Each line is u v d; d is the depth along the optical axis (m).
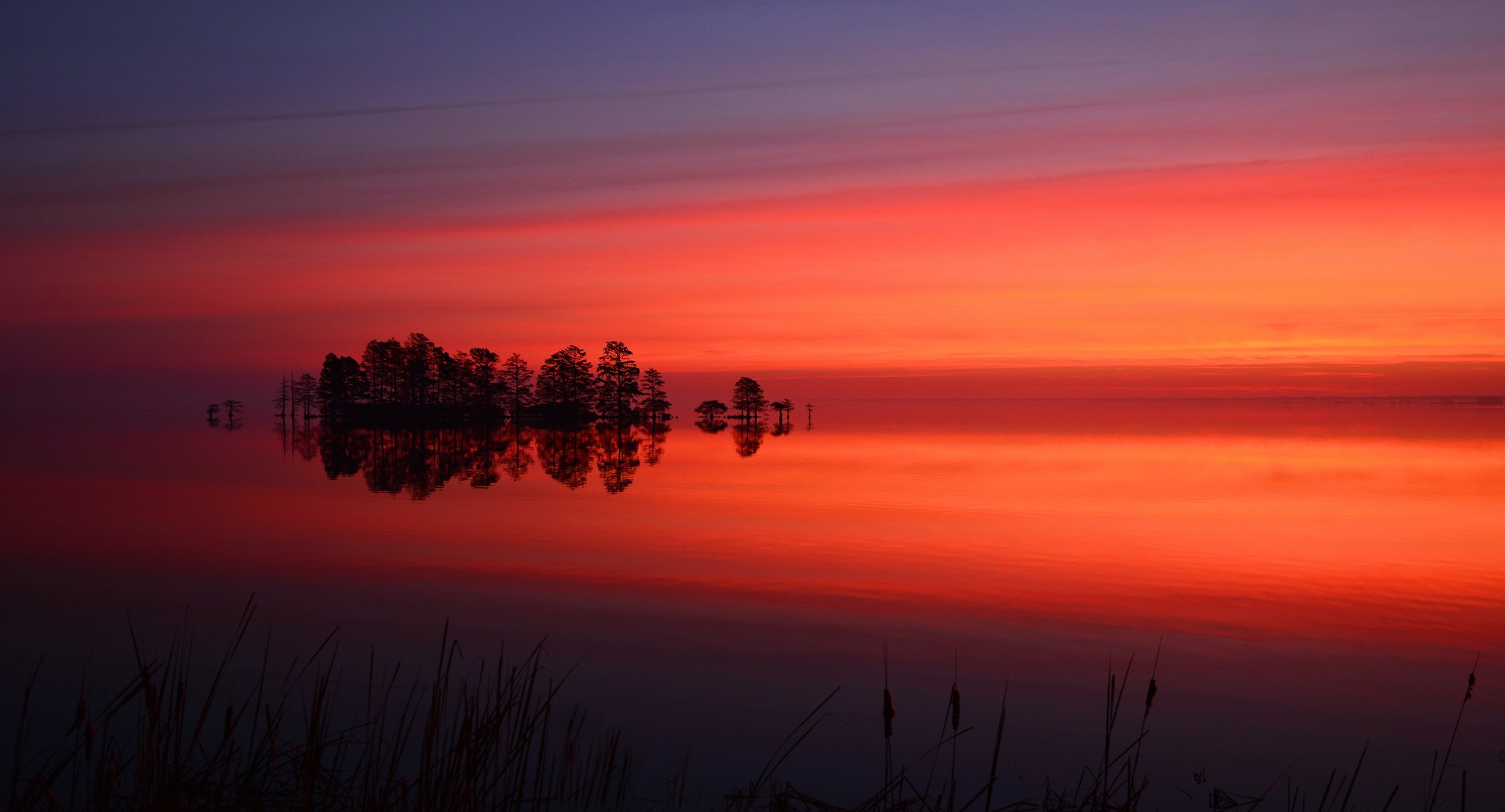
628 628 11.46
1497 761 7.52
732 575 14.96
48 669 8.95
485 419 100.19
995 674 9.72
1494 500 26.19
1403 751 7.73
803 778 6.78
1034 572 15.41
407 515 22.44
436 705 4.91
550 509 23.62
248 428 84.62
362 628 11.23
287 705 7.76
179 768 4.24
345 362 101.81
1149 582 14.65
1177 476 33.53
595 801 5.90
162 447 52.28
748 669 9.69
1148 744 7.76
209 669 9.06
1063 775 7.02
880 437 66.81
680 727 7.84
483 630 11.21
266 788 5.21
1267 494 27.70
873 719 8.22
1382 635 11.53
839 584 14.33
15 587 13.38
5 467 36.31
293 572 14.89
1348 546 18.41
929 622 11.89
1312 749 7.73
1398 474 34.19
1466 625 12.00
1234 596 13.66
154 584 13.71
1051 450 49.97
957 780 6.84
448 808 4.97
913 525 21.03
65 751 6.31
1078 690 9.22
